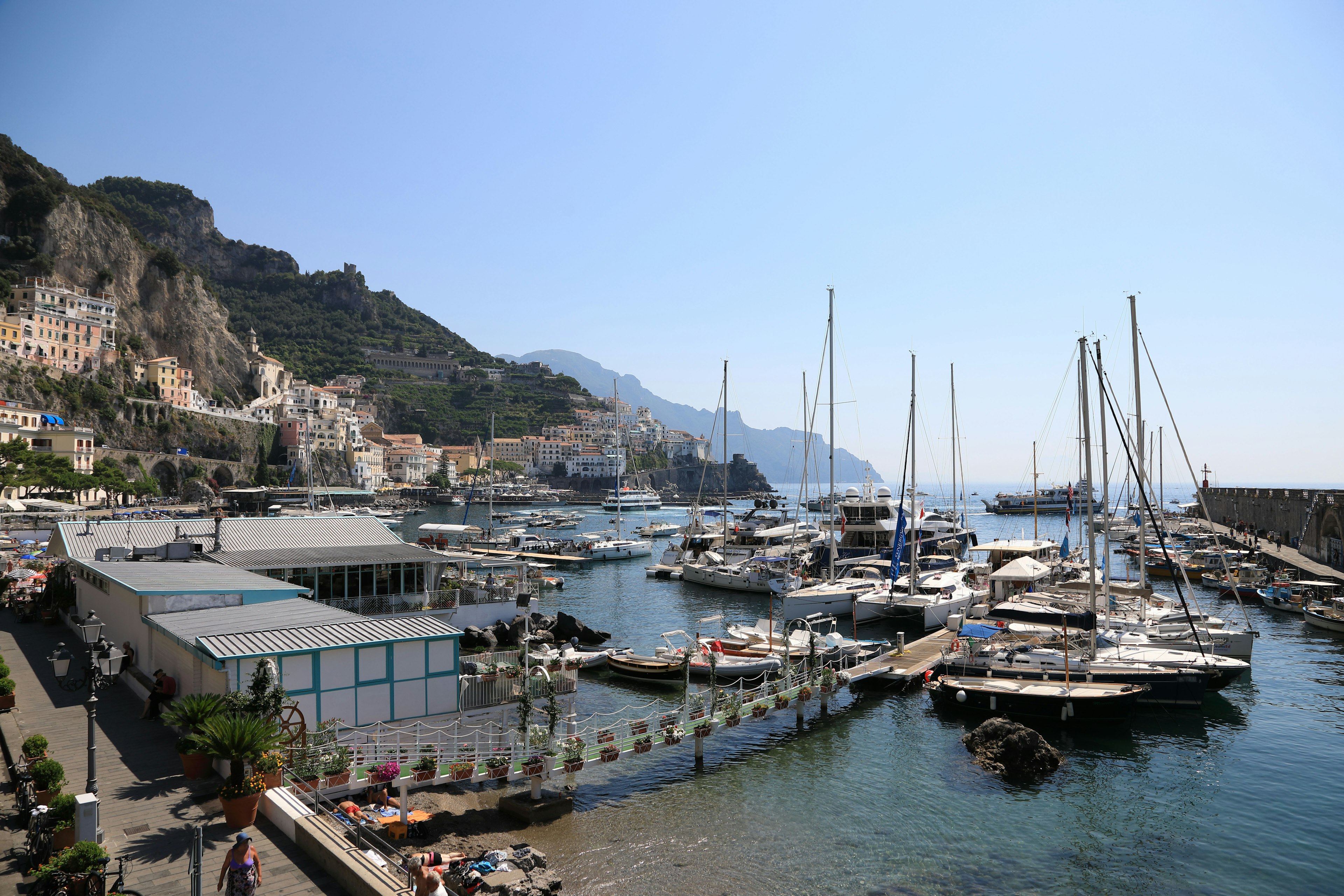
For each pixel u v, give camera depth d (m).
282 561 40.00
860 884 20.41
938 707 36.50
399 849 20.22
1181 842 23.28
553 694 26.98
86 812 13.92
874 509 75.44
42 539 91.38
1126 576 77.62
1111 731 33.06
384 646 24.80
